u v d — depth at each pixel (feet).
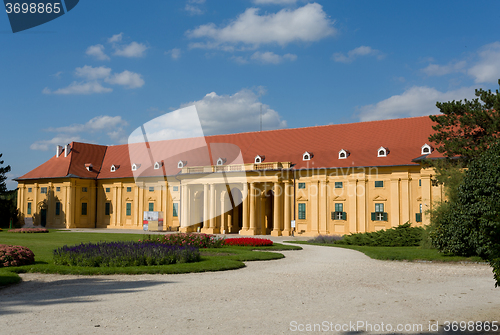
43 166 256.93
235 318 35.58
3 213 248.11
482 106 119.75
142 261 70.69
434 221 104.06
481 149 112.88
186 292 48.01
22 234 164.14
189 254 76.69
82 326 32.78
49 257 80.79
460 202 85.20
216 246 109.60
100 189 250.16
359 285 53.57
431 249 102.58
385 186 175.94
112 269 64.34
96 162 257.75
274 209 192.03
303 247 121.49
